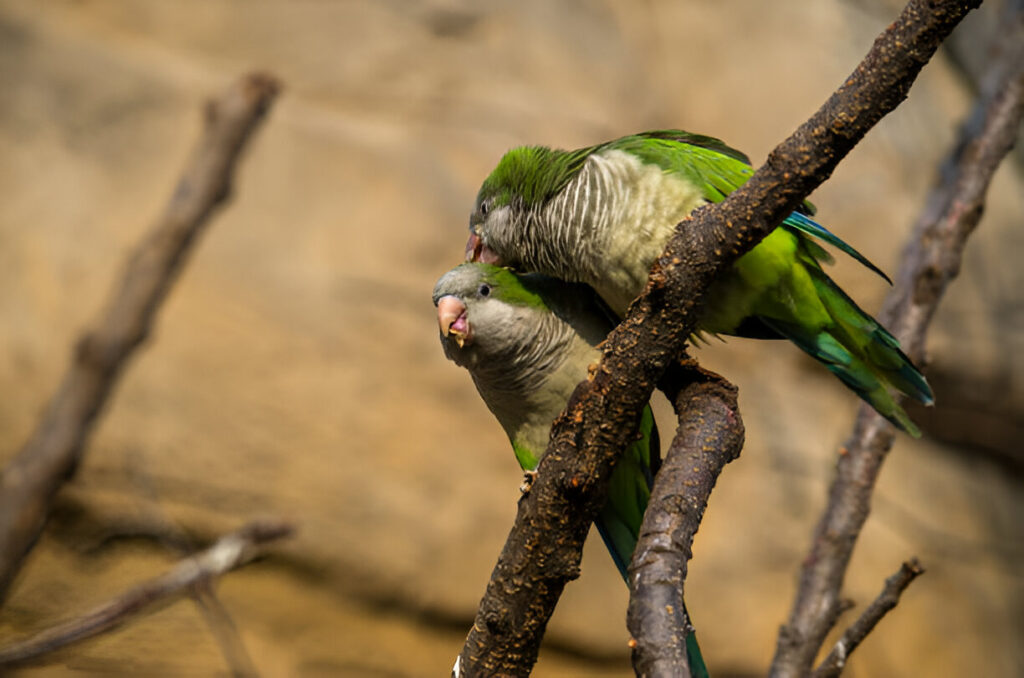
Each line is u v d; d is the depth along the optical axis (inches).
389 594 491.2
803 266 213.6
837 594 208.1
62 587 466.0
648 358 151.8
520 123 570.6
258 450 489.1
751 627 510.0
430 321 524.7
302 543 483.5
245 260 516.7
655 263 151.0
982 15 618.2
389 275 526.9
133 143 532.1
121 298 242.8
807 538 530.6
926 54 130.1
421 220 537.0
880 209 565.3
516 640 159.9
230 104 257.3
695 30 624.4
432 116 566.6
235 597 482.0
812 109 600.1
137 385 484.4
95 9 561.3
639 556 130.3
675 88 611.8
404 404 510.3
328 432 497.7
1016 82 240.1
